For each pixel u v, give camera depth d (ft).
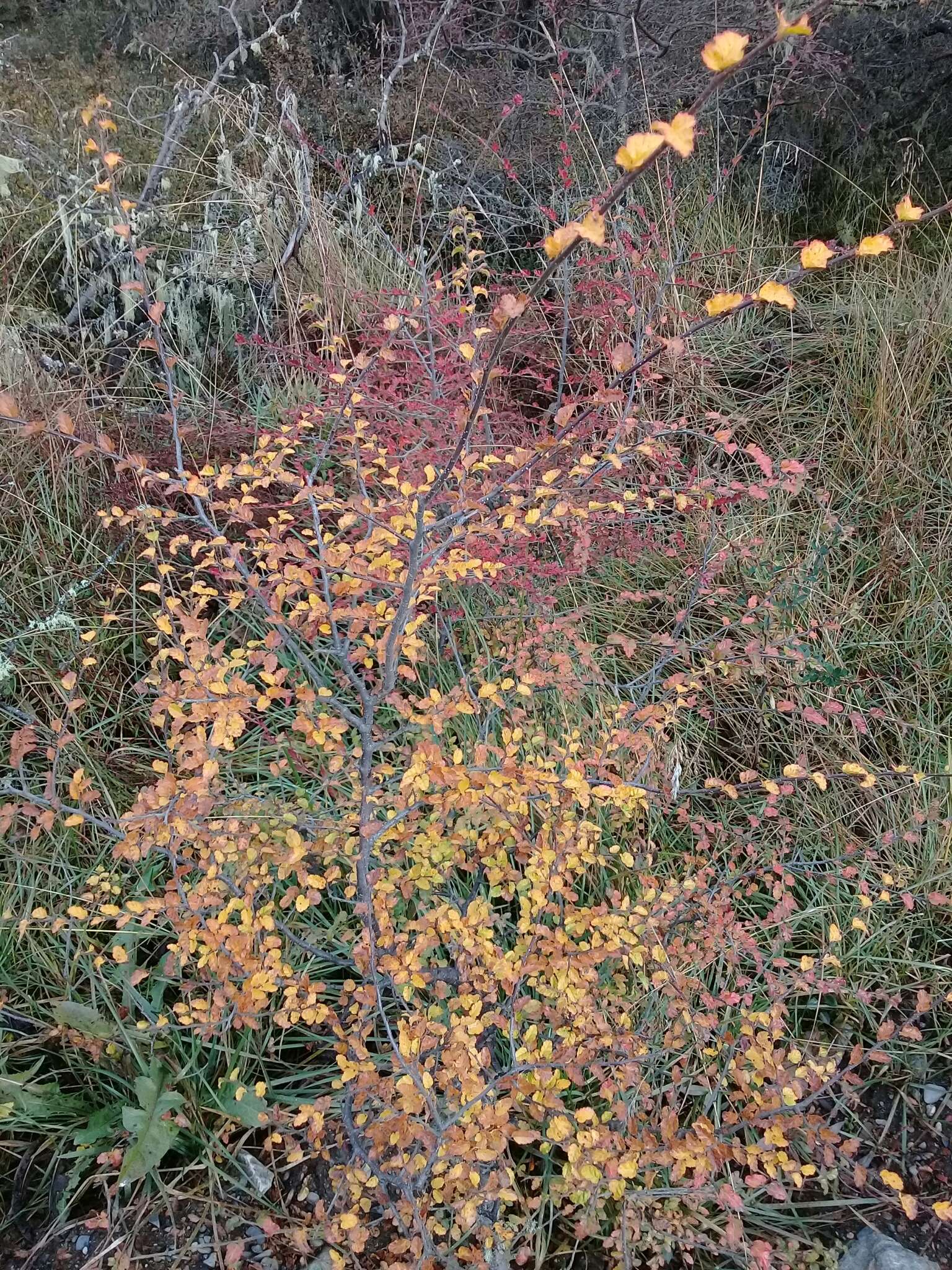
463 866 6.25
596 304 9.95
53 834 6.79
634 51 12.39
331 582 6.86
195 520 6.05
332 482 9.18
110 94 12.80
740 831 7.25
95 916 5.87
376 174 12.32
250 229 10.63
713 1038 5.67
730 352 11.02
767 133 12.94
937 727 7.90
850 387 10.43
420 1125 4.56
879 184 12.46
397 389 9.68
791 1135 5.86
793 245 9.97
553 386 10.76
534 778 5.26
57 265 10.62
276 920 6.29
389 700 5.21
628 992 6.25
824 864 7.02
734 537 9.07
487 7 14.89
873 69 12.64
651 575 9.10
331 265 10.89
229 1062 5.91
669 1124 4.93
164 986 6.17
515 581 7.77
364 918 5.19
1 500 8.44
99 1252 5.40
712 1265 5.36
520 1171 5.55
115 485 8.61
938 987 6.61
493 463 6.89
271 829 5.98
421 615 5.99
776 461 9.47
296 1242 5.17
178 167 11.88
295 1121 4.95
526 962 5.22
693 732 7.98
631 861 5.80
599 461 8.05
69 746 7.23
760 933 6.84
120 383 9.52
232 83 13.10
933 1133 6.06
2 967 6.28
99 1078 5.97
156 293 9.58
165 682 5.98
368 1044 6.18
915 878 7.06
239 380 10.36
